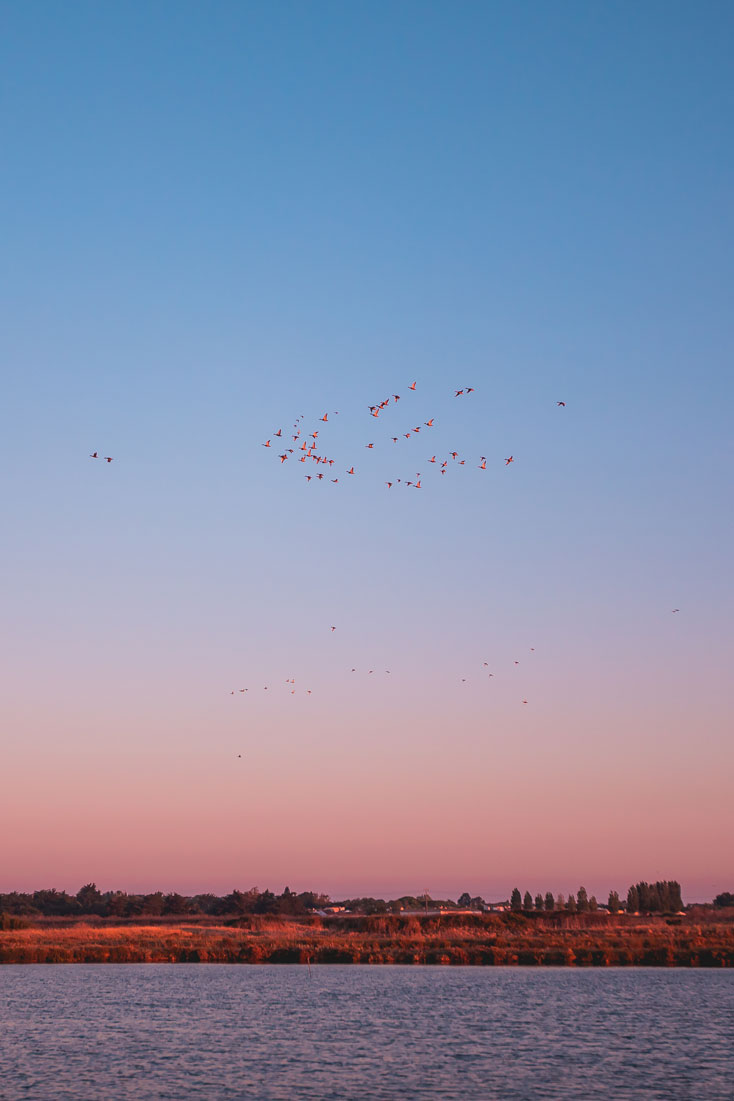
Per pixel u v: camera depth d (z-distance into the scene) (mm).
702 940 116688
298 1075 47156
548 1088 44312
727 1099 42250
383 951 109625
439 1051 53562
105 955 109938
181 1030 60969
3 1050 54031
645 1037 57844
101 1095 43094
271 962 107375
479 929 152750
